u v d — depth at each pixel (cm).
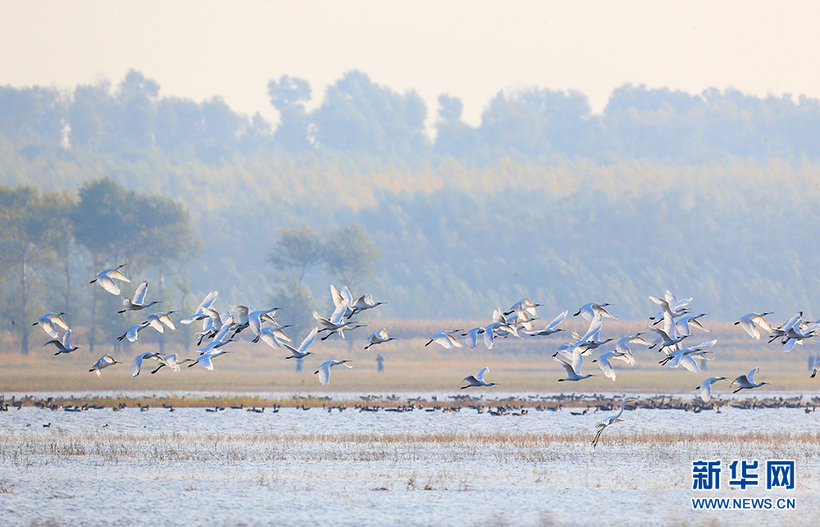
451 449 4528
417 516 3123
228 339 3594
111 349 12256
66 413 6038
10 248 12725
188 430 5250
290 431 5247
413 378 9462
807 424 5709
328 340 12569
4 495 3356
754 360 11500
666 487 3612
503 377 9644
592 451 4475
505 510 3209
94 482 3616
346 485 3594
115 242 13312
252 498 3362
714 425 5634
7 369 10238
